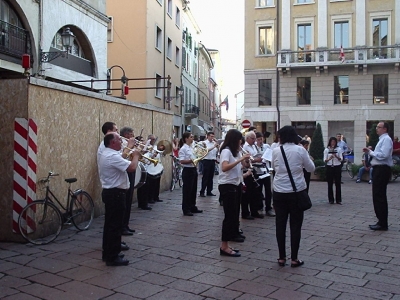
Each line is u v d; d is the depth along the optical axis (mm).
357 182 18203
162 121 14180
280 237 6035
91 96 9461
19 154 7348
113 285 5219
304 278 5500
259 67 31719
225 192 6496
